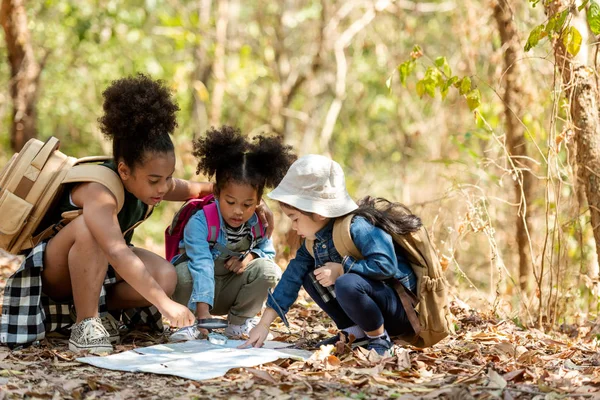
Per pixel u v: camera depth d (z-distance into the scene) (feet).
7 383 11.52
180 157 46.50
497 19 24.47
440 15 48.93
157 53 56.03
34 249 13.58
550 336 16.44
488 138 23.94
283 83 50.83
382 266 12.67
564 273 19.04
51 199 13.55
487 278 29.91
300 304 18.88
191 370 12.25
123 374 12.26
